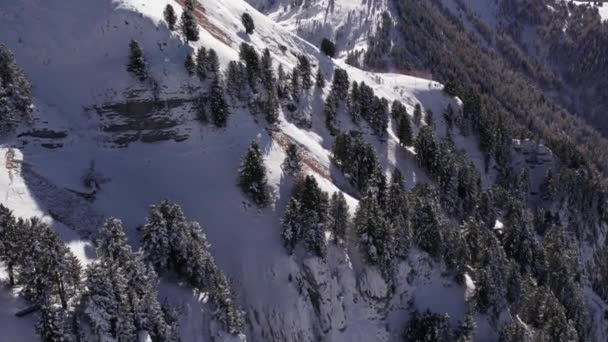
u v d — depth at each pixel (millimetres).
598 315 105625
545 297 83562
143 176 74750
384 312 71312
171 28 88688
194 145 79875
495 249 81188
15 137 70250
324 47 133125
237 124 84125
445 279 77250
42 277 48562
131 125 78938
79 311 50531
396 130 114062
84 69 81312
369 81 131500
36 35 82688
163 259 60125
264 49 107375
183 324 58406
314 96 106188
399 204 76812
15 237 50719
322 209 70750
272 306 65938
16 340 48219
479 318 76312
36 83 78625
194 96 82625
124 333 50812
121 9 86438
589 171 130250
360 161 90688
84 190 68188
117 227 54719
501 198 109500
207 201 73000
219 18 110875
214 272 61219
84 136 76062
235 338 60312
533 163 130875
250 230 70688
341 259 71188
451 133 127188
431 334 68625
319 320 67312
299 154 82875
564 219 121250
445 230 78750
